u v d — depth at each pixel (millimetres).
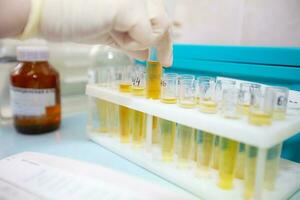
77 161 385
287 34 449
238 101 323
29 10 265
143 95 407
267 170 312
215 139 353
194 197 322
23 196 300
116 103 427
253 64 422
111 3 288
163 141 387
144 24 307
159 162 384
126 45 344
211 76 476
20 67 499
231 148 315
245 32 499
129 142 451
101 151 447
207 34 557
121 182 332
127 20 299
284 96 307
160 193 314
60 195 300
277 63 397
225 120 299
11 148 450
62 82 707
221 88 349
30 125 508
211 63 471
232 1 508
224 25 527
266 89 312
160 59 373
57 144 472
